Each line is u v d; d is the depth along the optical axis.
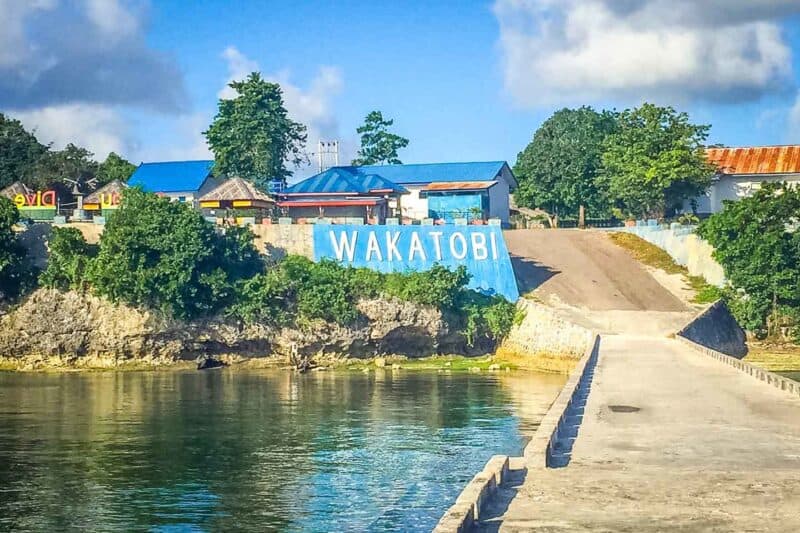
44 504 37.59
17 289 86.69
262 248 92.19
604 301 92.69
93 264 84.88
